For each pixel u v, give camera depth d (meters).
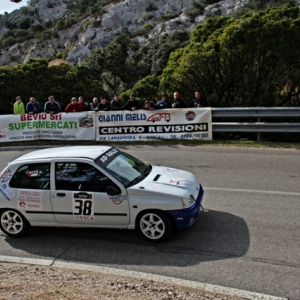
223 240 6.31
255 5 88.31
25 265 5.95
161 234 6.32
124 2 117.69
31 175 6.91
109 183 6.48
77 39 113.56
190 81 17.83
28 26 143.25
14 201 6.93
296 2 80.44
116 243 6.53
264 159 11.22
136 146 13.70
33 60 32.38
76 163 6.72
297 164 10.55
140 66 56.22
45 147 14.48
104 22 112.06
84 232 7.09
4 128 15.55
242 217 7.18
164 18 110.06
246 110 13.52
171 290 4.84
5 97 27.69
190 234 6.61
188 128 13.97
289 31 15.85
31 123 15.47
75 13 134.38
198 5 110.31
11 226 7.06
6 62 114.31
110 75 56.78
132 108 14.38
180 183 6.65
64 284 5.04
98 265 5.80
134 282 5.14
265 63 16.86
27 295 4.68
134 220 6.40
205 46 17.30
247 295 4.73
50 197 6.71
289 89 17.41
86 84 34.53
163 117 14.11
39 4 146.62
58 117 15.16
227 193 8.58
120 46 57.19
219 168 10.56
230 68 17.23
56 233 7.13
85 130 14.95
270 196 8.22
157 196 6.25
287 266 5.39
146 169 7.26
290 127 13.14
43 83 30.61
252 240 6.24
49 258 6.17
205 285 5.01
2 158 13.12
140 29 107.69
